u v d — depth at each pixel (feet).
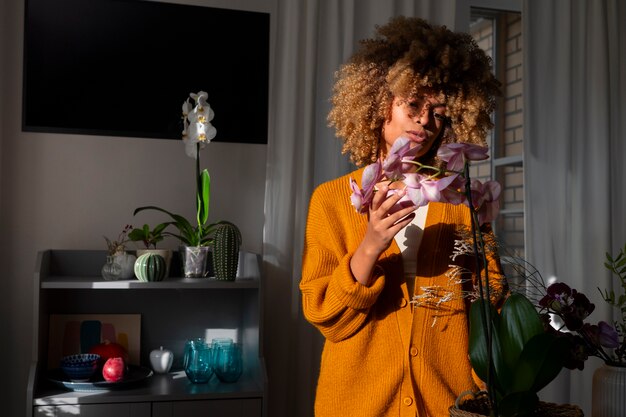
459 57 4.32
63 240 8.34
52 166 8.33
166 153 8.64
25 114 8.25
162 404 7.12
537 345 2.89
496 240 4.18
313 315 4.17
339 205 4.58
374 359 4.20
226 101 8.80
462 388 4.23
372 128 4.51
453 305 4.28
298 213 8.73
